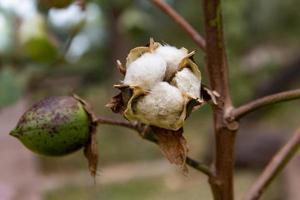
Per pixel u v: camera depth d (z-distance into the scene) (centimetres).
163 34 236
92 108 46
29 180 97
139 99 39
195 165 45
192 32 50
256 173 229
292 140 48
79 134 46
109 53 178
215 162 46
